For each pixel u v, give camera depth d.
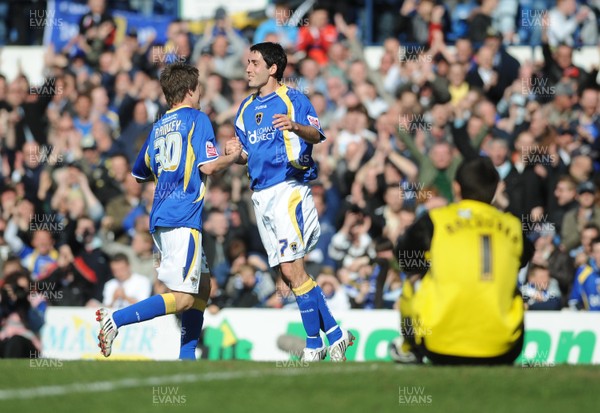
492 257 20.33
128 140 47.97
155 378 19.89
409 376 19.72
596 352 35.78
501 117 45.62
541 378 19.55
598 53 48.97
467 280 20.22
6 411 16.73
